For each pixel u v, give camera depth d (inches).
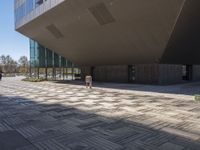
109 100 586.9
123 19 879.1
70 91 840.9
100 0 839.7
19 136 288.5
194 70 1368.1
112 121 356.8
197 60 1267.2
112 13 879.7
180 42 932.0
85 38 1154.0
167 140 266.1
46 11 1078.4
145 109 454.6
